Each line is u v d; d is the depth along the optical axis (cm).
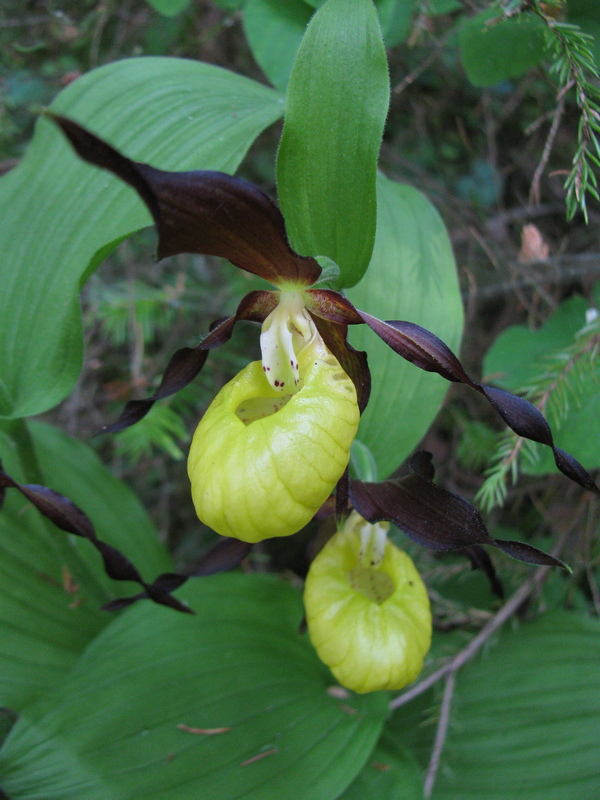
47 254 13
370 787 14
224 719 14
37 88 24
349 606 13
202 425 11
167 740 13
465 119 24
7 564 16
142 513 19
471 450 21
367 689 12
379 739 15
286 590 17
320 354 11
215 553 14
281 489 10
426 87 24
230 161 12
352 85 10
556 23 13
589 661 15
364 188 11
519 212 23
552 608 17
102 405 25
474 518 11
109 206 13
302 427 10
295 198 11
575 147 20
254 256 11
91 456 19
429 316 15
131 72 14
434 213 16
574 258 20
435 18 21
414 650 13
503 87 23
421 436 15
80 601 17
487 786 14
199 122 13
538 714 15
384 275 15
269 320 12
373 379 15
